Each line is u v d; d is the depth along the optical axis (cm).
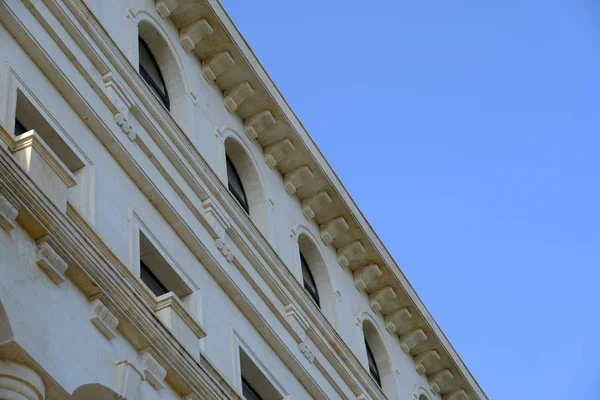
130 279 2533
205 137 3500
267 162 3884
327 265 4012
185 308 2667
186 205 3105
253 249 3353
